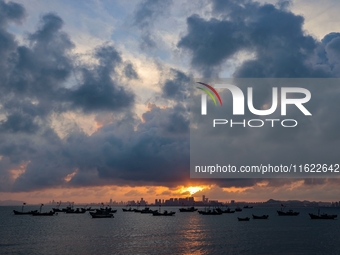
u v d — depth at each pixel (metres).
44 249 78.06
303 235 110.12
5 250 77.00
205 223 169.88
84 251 75.38
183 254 71.88
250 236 106.44
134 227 141.12
